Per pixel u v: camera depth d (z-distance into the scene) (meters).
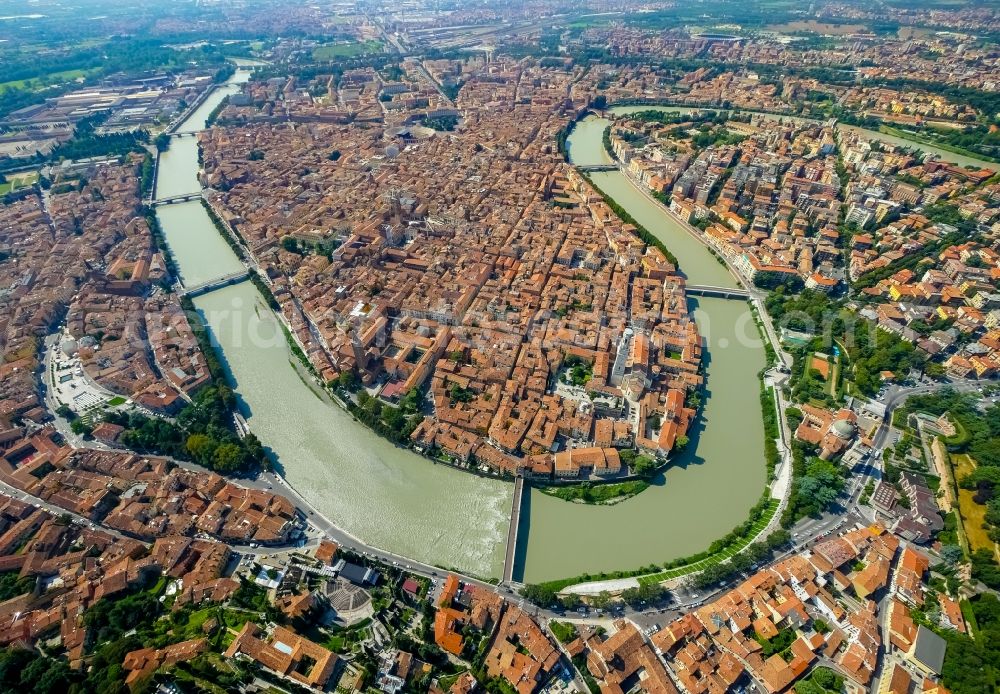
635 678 166.25
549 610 183.50
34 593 181.88
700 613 180.38
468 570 198.88
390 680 160.12
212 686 158.12
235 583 183.38
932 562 198.62
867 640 171.00
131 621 174.62
